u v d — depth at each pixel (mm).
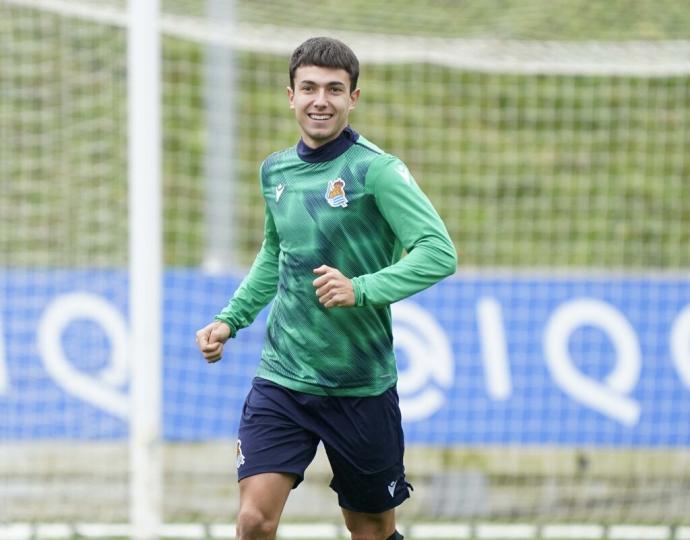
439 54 27984
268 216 15711
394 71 38812
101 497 26266
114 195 34750
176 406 25750
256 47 27297
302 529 24625
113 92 35219
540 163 37844
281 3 31062
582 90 38312
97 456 27297
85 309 25781
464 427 25797
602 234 36969
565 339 26047
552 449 26750
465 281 26016
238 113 37500
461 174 37594
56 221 34062
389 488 15625
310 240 14805
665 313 26172
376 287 13828
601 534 24641
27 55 35062
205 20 27875
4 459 26500
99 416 25641
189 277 25953
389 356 15344
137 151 22703
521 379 25953
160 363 24312
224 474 27656
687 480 27469
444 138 37969
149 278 22609
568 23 31453
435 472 26969
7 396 25562
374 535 16109
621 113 38094
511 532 24766
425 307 25906
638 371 26062
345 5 31469
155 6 22859
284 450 14977
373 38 29578
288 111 38062
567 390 25984
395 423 15500
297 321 15023
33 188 34469
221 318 15938
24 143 34875
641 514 26547
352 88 14781
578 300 26109
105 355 25719
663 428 26062
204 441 26078
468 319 25953
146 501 22609
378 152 14711
